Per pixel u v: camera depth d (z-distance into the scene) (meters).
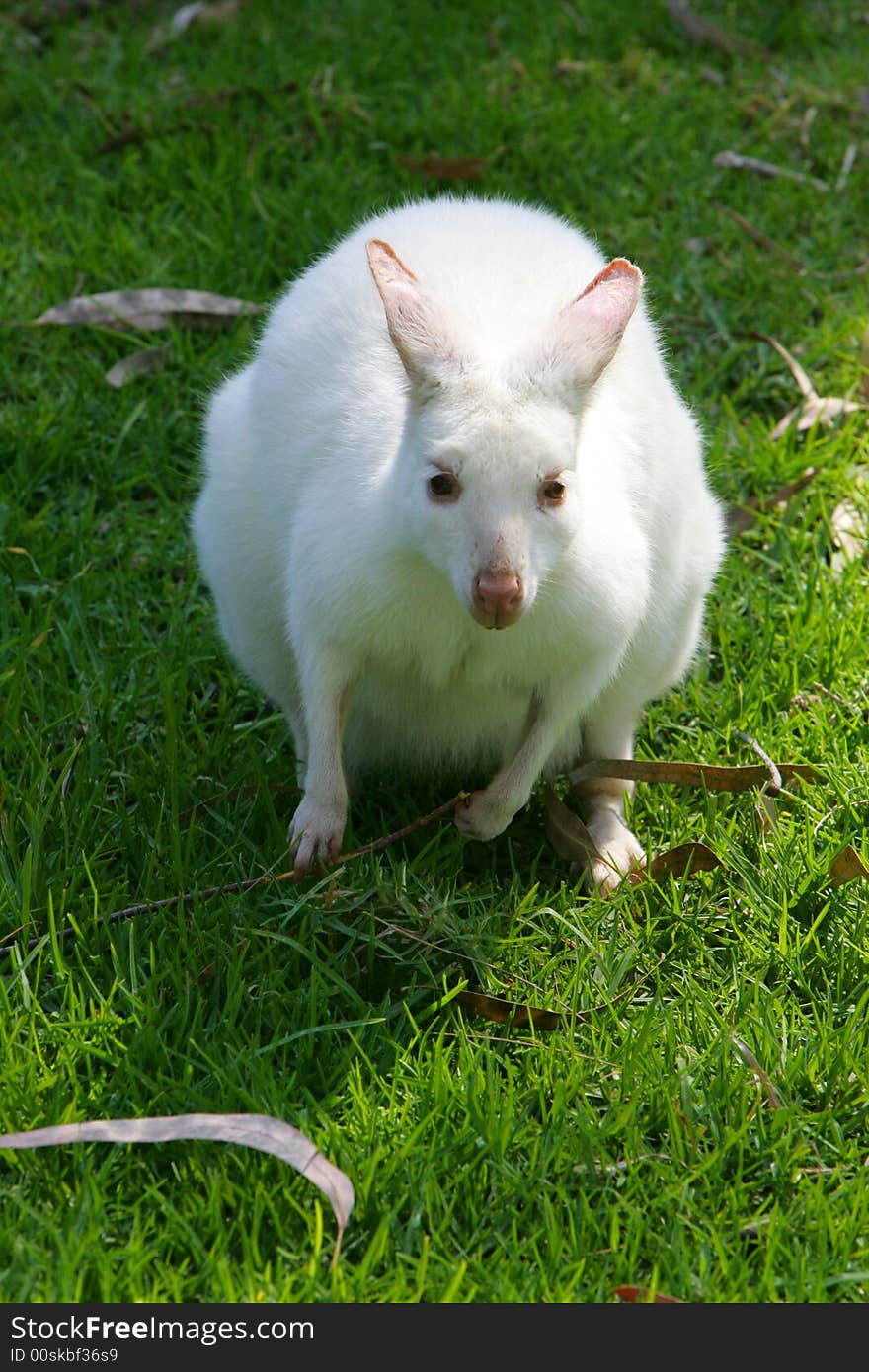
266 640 4.66
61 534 5.48
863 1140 3.53
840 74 8.55
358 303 4.36
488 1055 3.61
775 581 5.65
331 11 8.96
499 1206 3.28
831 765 4.63
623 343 4.37
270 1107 3.39
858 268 7.07
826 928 4.12
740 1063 3.64
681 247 7.00
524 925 4.12
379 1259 3.12
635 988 3.88
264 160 7.45
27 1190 3.24
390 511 3.86
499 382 3.66
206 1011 3.74
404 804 4.70
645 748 5.00
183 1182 3.27
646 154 7.73
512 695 4.32
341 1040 3.69
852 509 5.85
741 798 4.60
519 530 3.62
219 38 8.67
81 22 8.88
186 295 6.44
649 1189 3.33
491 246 4.40
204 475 4.94
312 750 4.22
